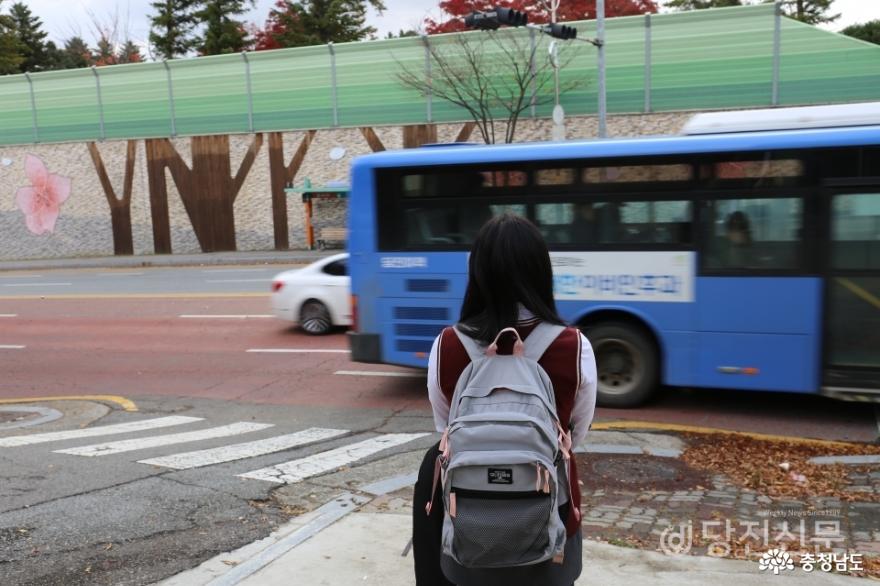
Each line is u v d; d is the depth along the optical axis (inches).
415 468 236.2
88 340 546.9
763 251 286.5
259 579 149.3
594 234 307.1
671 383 301.1
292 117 1188.5
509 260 86.4
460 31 1068.5
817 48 919.0
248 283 816.3
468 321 89.9
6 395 404.5
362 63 1133.7
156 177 1264.8
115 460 251.3
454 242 324.5
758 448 251.4
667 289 298.2
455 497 79.0
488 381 82.5
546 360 85.1
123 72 1256.2
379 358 337.4
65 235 1325.0
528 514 77.1
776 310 285.1
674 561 155.9
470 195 321.4
